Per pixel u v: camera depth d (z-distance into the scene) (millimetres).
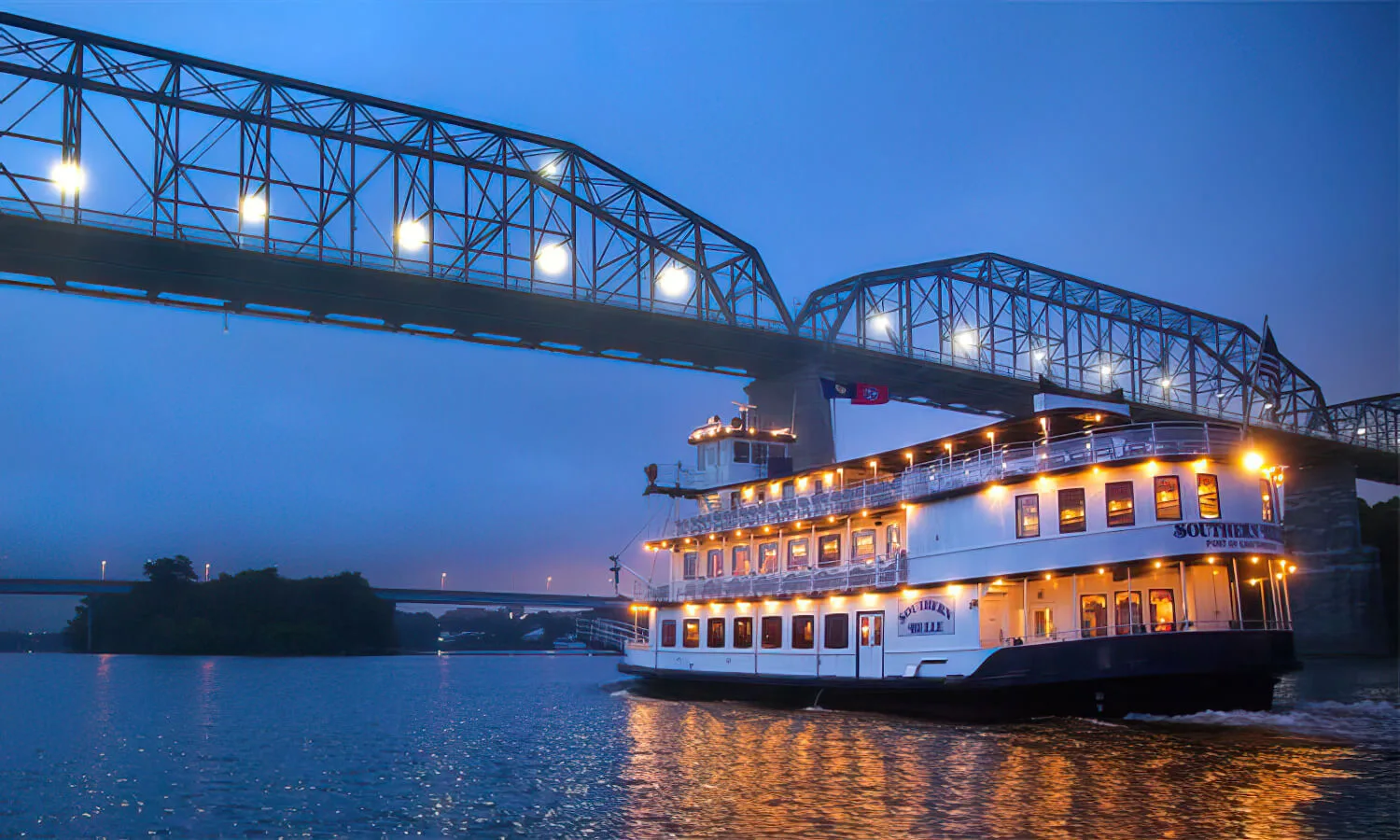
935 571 44656
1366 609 148250
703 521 58031
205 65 90750
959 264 139375
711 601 56281
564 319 105438
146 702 68250
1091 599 42188
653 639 61094
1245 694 39719
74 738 46750
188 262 86188
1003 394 140000
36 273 84750
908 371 130000
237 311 94062
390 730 49125
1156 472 39312
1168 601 41156
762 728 43219
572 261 108375
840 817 27172
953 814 27078
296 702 67562
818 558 51719
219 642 185125
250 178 92000
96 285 88375
